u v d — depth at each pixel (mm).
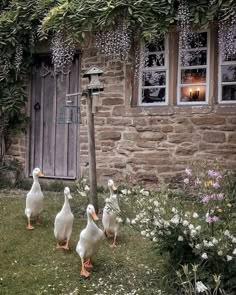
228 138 6629
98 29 6977
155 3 6586
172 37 7031
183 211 3979
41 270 4082
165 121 7027
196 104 6934
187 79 7031
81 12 6914
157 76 7207
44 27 7215
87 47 7566
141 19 6613
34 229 5152
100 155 7488
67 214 4531
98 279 3895
